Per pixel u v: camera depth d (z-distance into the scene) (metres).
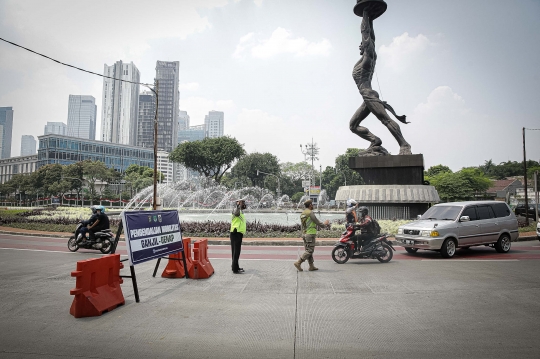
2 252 13.59
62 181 74.81
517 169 110.06
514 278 8.82
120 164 125.56
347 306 6.39
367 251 11.20
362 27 26.72
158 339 4.81
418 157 24.89
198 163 65.56
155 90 26.33
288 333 5.05
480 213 13.45
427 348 4.51
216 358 4.23
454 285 8.04
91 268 5.95
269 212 53.03
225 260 11.95
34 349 4.45
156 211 7.79
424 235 12.41
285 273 9.56
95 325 5.34
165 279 8.71
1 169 142.12
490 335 4.95
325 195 78.56
